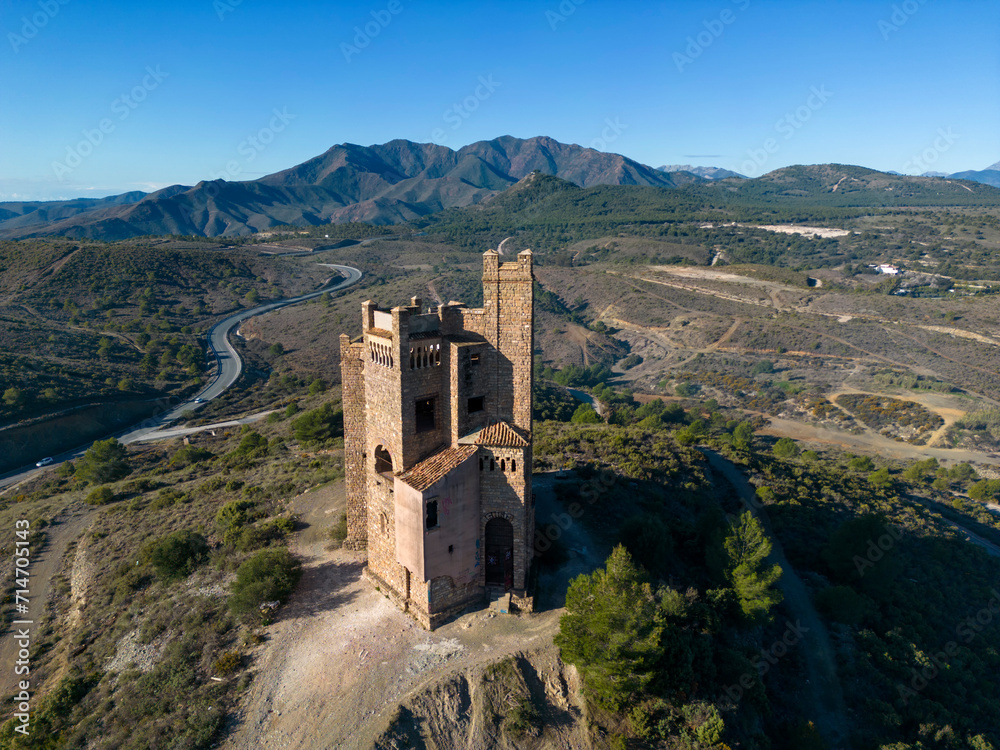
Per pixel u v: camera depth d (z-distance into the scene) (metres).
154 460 103.31
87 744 30.83
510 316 39.19
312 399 129.25
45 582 54.28
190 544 47.66
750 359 187.00
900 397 148.75
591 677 32.12
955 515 81.62
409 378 37.06
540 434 80.81
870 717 40.56
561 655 33.78
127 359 162.75
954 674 47.25
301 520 52.62
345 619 38.34
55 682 38.72
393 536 39.22
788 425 140.88
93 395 129.75
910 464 113.38
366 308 39.75
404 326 36.22
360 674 33.38
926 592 58.47
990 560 66.75
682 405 159.25
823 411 144.25
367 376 40.38
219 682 33.47
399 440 37.62
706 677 36.31
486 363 39.97
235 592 39.72
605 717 33.03
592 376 189.12
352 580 42.81
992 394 145.12
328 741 29.19
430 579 36.47
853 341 186.50
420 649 35.34
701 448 86.69
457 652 35.09
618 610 32.12
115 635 40.78
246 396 150.75
